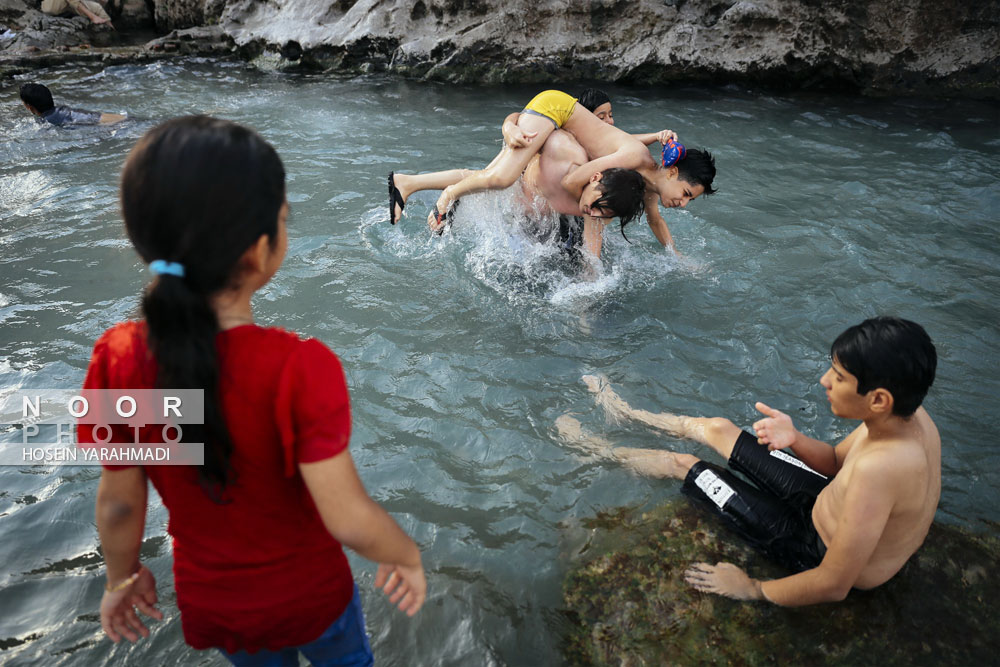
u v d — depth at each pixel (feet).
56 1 37.27
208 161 4.09
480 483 9.91
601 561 8.61
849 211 17.51
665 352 12.59
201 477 4.69
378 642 7.73
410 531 9.11
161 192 4.04
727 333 13.10
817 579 7.41
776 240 16.20
